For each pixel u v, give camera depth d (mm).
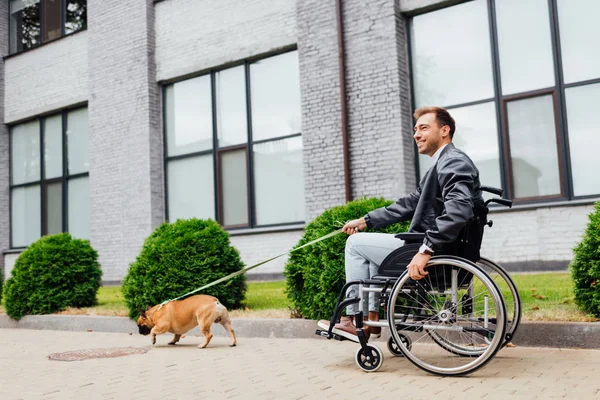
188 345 4582
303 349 4156
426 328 3139
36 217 13258
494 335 2941
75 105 12438
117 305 6941
